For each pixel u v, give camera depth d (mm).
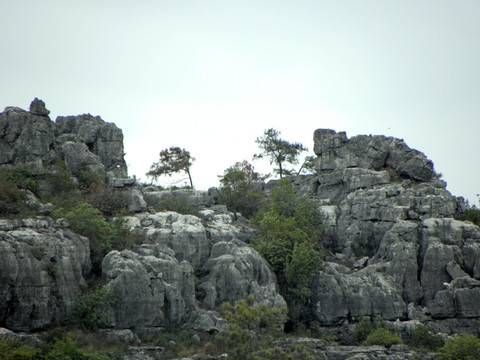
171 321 74688
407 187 97188
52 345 62500
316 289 84625
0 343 58188
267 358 67312
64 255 69812
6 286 64250
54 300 67438
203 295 79500
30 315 65375
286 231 88125
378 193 95438
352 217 97000
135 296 71562
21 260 65625
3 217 71312
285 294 84750
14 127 92938
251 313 71562
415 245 87938
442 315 83312
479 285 83438
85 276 73188
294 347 71000
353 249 94625
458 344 73000
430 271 85938
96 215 81250
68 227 74688
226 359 68312
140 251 78125
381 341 76250
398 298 83750
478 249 86000
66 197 86812
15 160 91938
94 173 96375
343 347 74188
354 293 83750
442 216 91938
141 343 70438
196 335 73188
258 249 86562
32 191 85188
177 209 95750
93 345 66375
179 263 79500
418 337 78250
